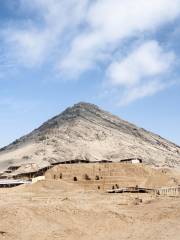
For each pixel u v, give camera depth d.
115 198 122.06
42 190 145.12
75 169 186.38
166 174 194.12
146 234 75.69
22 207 78.00
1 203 95.44
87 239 71.50
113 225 82.12
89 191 147.75
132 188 156.38
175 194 143.75
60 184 155.75
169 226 82.19
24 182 167.62
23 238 66.00
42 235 68.62
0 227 67.31
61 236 70.31
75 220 80.00
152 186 175.25
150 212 97.12
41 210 79.62
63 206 86.31
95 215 85.94
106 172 184.25
